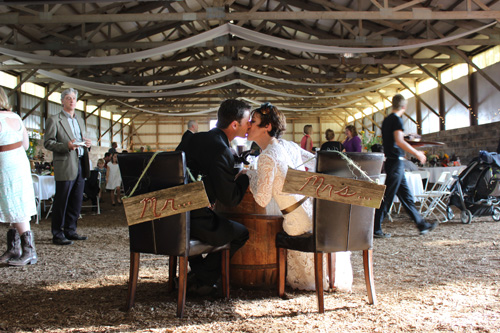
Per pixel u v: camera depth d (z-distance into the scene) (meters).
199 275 2.42
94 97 19.33
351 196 2.07
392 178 4.45
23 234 3.41
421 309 2.12
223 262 2.38
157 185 2.08
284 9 13.45
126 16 8.06
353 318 2.00
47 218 6.95
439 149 14.32
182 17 8.13
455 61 12.70
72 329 1.90
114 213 7.80
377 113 22.56
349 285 2.56
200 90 14.55
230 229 2.29
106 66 13.81
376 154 2.25
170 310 2.19
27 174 3.36
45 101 16.33
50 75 11.68
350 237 2.18
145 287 2.67
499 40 10.18
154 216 2.03
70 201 4.68
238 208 2.62
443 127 15.06
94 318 2.06
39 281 2.84
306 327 1.88
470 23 10.30
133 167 2.14
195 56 19.09
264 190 2.22
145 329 1.89
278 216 2.60
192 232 2.20
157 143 27.12
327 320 1.98
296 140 27.53
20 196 3.30
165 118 27.14
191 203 2.00
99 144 22.22
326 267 2.57
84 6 10.45
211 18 8.20
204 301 2.34
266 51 17.66
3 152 3.23
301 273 2.58
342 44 10.32
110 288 2.66
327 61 12.73
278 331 1.84
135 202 2.04
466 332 1.79
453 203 5.75
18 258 3.40
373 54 13.39
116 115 25.08
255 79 17.80
